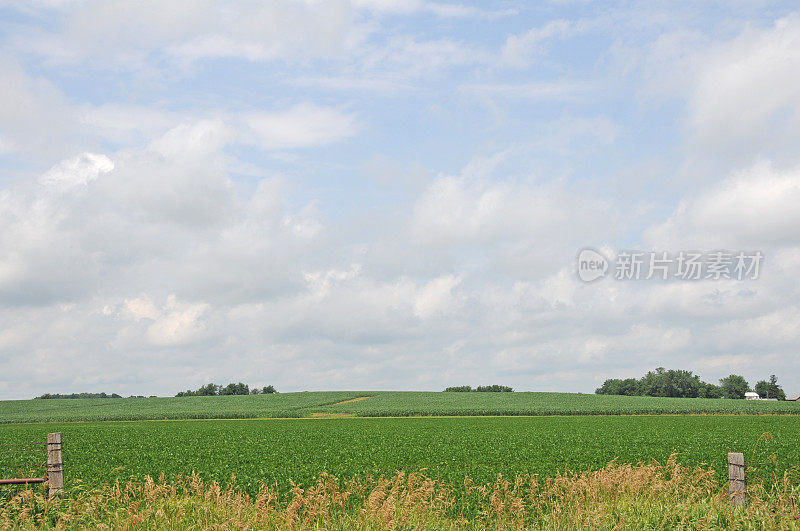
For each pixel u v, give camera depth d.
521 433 52.66
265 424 74.75
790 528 12.55
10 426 82.00
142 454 35.53
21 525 14.09
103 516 15.09
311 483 22.62
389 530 13.19
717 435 49.16
